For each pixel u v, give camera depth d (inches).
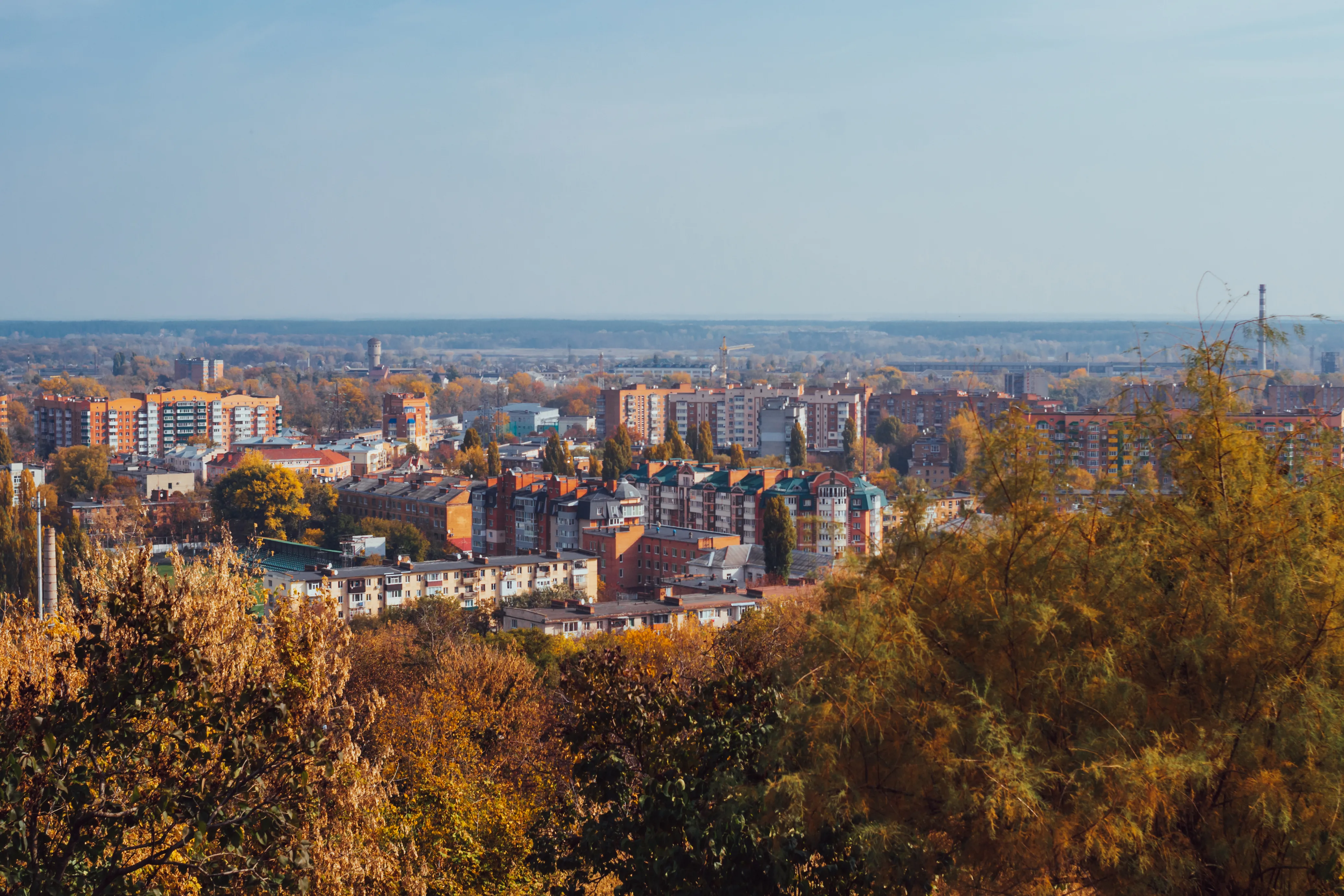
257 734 629.9
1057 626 665.0
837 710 665.0
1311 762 597.6
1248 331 714.8
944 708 649.0
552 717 2306.8
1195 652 631.8
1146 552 688.4
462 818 1473.9
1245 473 689.0
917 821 663.1
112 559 802.8
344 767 906.7
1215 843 615.5
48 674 685.9
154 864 614.5
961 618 703.1
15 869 540.7
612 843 737.0
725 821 678.5
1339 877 597.3
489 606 4239.7
